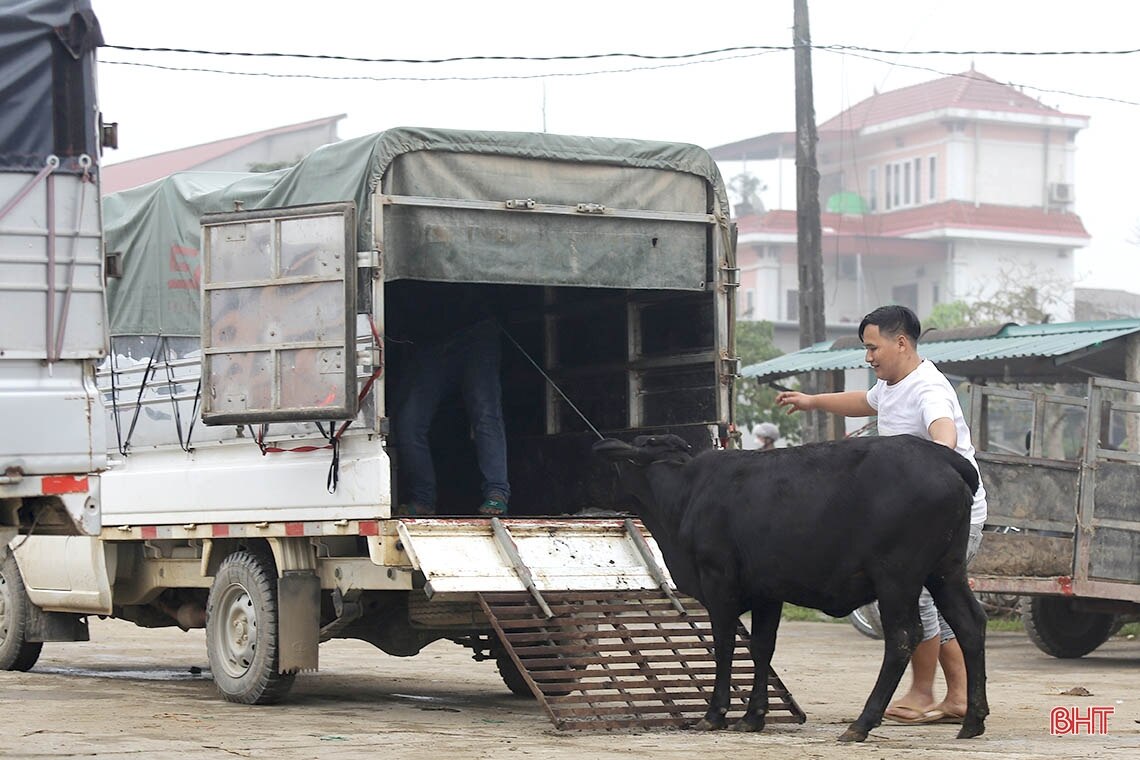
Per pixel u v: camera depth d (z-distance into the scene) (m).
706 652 11.20
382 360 9.98
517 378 13.09
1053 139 58.12
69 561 12.92
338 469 10.23
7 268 9.49
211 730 9.38
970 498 8.74
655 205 11.22
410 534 9.81
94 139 9.77
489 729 9.55
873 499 8.62
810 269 21.66
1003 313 41.38
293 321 10.19
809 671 13.94
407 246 10.22
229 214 10.50
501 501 11.48
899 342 9.45
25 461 9.50
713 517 9.24
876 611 17.34
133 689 12.15
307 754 8.26
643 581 10.32
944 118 56.62
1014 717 10.35
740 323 36.16
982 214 56.19
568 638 9.73
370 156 10.12
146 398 12.07
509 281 10.60
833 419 20.50
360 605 10.76
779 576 8.95
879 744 8.62
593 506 12.37
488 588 9.70
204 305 10.61
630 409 12.08
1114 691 12.18
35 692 11.76
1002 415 29.91
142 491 12.09
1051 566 14.23
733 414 11.38
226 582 11.24
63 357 9.64
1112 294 54.44
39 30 9.57
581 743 8.70
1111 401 14.83
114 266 10.10
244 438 11.09
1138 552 14.48
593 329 12.48
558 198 10.83
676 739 8.89
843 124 60.06
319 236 10.10
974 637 8.85
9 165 9.49
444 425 13.27
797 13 21.52
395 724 9.84
